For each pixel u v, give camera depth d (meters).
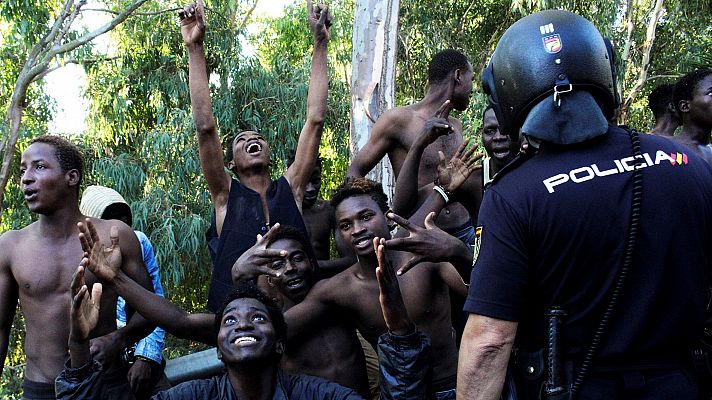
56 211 3.51
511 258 2.12
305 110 13.28
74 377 2.93
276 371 3.15
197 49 4.34
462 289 3.51
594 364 2.09
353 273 3.60
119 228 3.60
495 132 3.86
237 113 13.27
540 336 2.19
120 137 14.14
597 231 2.05
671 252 2.05
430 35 15.35
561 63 2.13
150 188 12.43
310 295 3.60
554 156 2.15
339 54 16.22
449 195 3.65
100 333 3.51
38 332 3.47
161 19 13.72
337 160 15.35
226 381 3.11
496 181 2.23
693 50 15.79
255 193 4.23
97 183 12.99
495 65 2.31
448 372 3.54
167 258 12.02
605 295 2.06
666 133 5.00
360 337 4.55
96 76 13.71
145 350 4.23
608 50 2.28
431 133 3.86
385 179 7.14
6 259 3.54
